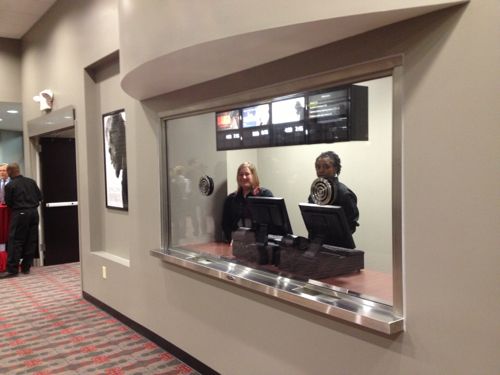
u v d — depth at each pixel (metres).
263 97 2.46
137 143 3.64
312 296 2.20
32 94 6.07
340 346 2.09
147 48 2.33
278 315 2.43
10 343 3.64
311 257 2.43
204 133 3.15
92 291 4.68
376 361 1.94
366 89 2.04
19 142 11.27
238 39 1.94
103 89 4.43
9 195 5.98
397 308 1.86
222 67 2.46
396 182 1.84
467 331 1.61
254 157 2.94
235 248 2.99
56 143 6.72
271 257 2.69
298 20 1.72
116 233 4.41
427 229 1.72
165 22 2.18
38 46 5.72
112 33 3.90
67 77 4.93
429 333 1.74
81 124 4.66
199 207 3.29
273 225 2.76
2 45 6.31
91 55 4.31
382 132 2.00
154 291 3.56
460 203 1.61
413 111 1.74
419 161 1.73
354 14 1.64
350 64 1.96
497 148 1.50
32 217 6.12
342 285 2.24
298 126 2.41
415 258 1.77
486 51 1.51
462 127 1.59
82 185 4.76
